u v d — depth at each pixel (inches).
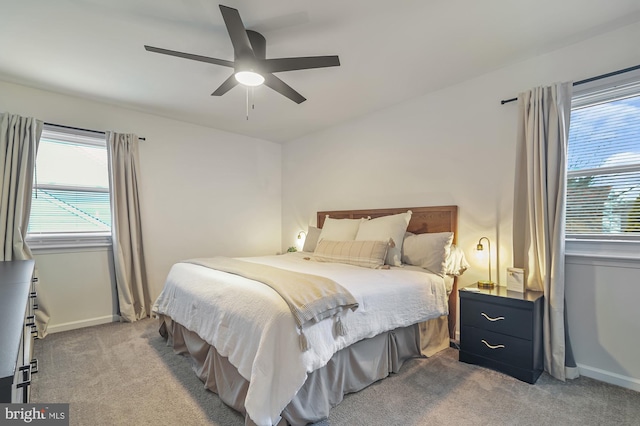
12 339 31.5
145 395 73.3
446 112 116.3
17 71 102.5
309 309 61.2
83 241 126.3
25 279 64.5
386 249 107.5
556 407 69.0
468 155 109.9
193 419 64.2
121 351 98.8
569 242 89.1
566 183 84.9
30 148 110.8
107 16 74.9
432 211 117.3
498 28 80.6
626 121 82.4
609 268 81.1
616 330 79.9
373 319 76.3
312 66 78.5
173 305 97.8
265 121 154.6
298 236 181.9
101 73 104.2
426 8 72.7
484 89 106.0
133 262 132.3
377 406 69.1
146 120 142.6
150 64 98.5
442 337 104.0
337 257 115.5
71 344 104.7
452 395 73.7
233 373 67.3
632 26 79.3
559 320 82.6
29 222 114.4
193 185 158.1
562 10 73.5
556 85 85.9
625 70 78.8
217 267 94.9
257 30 80.5
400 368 87.7
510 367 83.2
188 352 92.7
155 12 73.5
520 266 94.3
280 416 57.1
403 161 130.3
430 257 103.6
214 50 90.7
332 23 78.0
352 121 152.3
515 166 94.9
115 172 128.7
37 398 71.5
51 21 76.6
